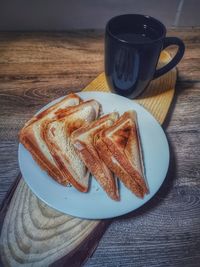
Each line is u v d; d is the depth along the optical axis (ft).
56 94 1.16
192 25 1.69
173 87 1.20
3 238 0.74
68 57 1.35
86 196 0.80
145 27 1.09
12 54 1.33
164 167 0.87
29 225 0.77
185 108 1.15
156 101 1.14
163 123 1.07
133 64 0.98
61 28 1.58
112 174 0.84
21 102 1.12
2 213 0.79
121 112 1.03
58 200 0.78
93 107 1.00
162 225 0.80
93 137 0.89
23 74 1.23
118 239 0.77
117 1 1.50
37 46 1.39
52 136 0.90
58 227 0.77
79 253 0.73
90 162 0.84
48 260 0.71
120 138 0.89
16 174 0.89
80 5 1.48
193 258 0.75
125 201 0.78
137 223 0.80
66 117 0.95
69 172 0.83
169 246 0.76
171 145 1.01
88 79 1.24
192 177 0.93
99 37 1.51
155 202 0.85
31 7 1.45
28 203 0.81
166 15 1.61
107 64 1.05
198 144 1.02
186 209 0.84
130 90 1.11
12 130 1.01
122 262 0.73
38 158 0.85
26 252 0.72
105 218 0.75
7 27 1.53
